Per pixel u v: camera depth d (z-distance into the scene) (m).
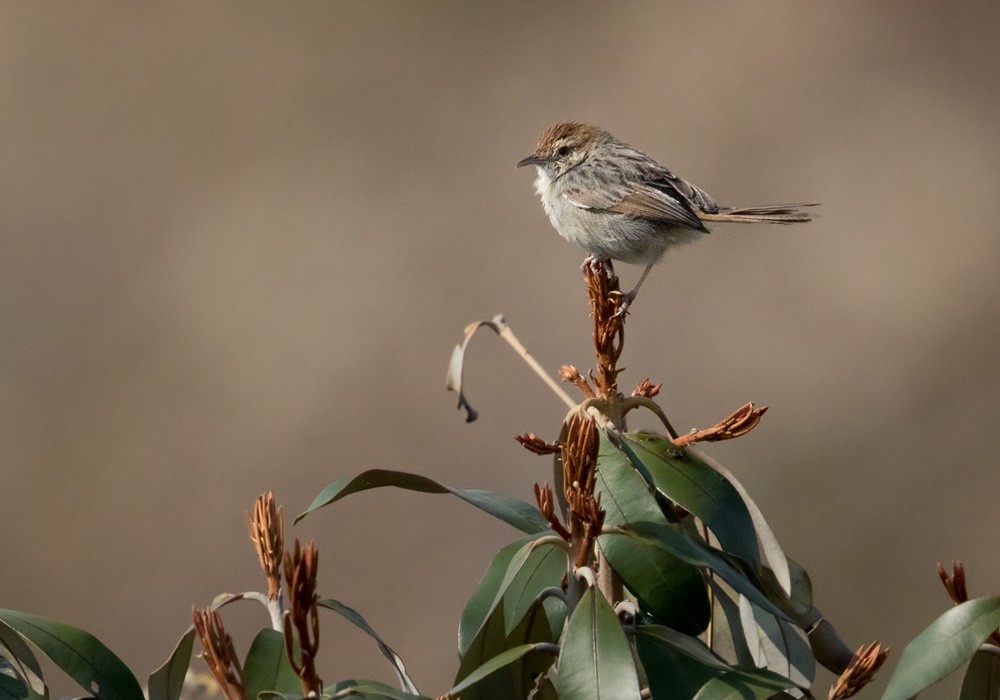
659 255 8.65
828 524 15.52
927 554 15.19
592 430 3.47
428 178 18.88
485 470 15.16
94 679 3.60
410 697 3.33
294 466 15.38
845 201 19.19
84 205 18.31
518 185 18.31
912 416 16.55
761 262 17.41
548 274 16.91
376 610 13.88
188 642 3.70
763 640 3.99
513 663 3.85
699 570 3.73
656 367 16.69
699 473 3.88
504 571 3.90
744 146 19.66
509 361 15.88
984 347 17.47
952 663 3.37
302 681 3.15
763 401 16.50
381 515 14.44
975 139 19.45
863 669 3.47
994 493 15.56
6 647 3.68
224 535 14.80
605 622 3.37
